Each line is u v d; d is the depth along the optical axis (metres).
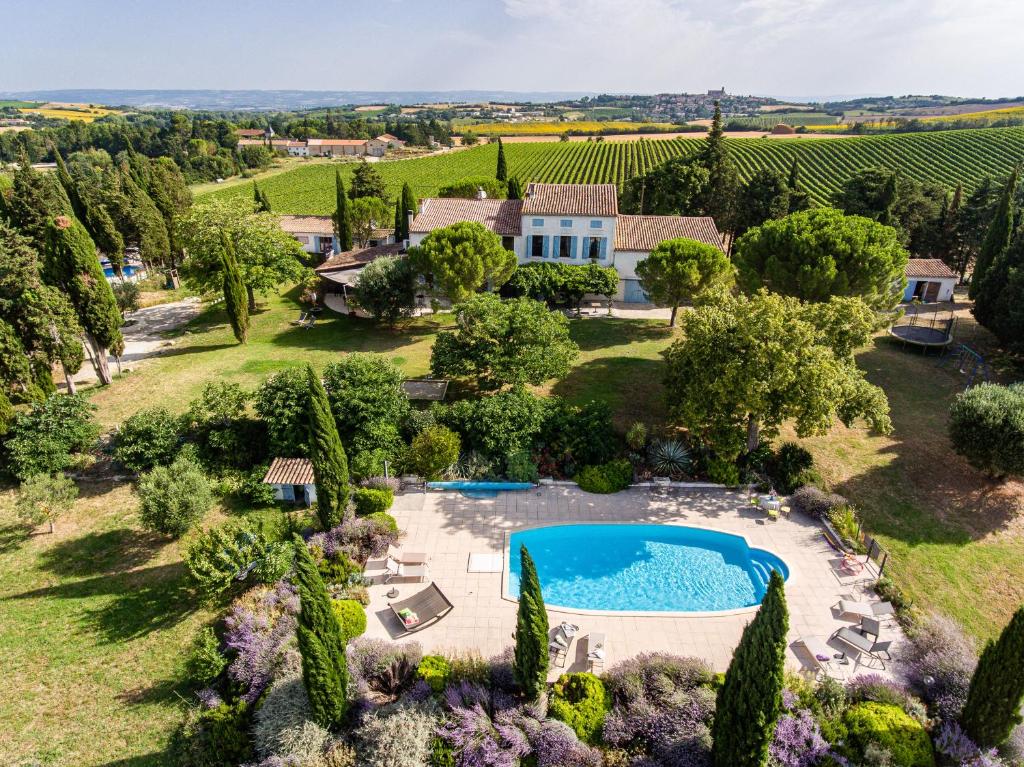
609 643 18.41
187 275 45.53
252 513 24.80
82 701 17.06
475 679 16.30
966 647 16.86
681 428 29.48
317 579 14.55
